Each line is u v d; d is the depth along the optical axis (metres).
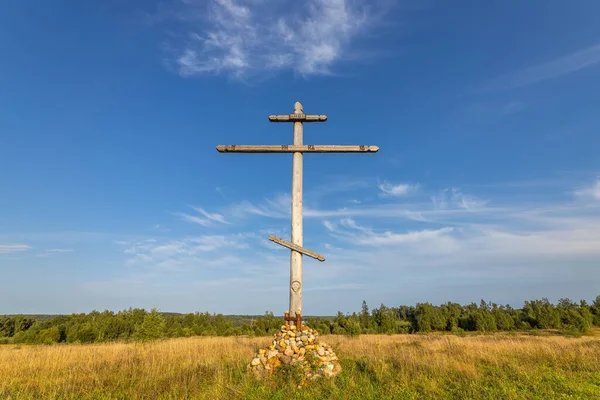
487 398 6.48
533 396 6.70
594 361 10.26
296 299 9.03
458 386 7.33
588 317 46.44
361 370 8.73
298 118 10.13
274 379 7.50
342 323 43.00
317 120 10.24
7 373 9.00
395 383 7.53
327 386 7.07
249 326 40.53
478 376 8.19
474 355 11.73
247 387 6.98
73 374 8.94
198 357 11.02
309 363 7.93
